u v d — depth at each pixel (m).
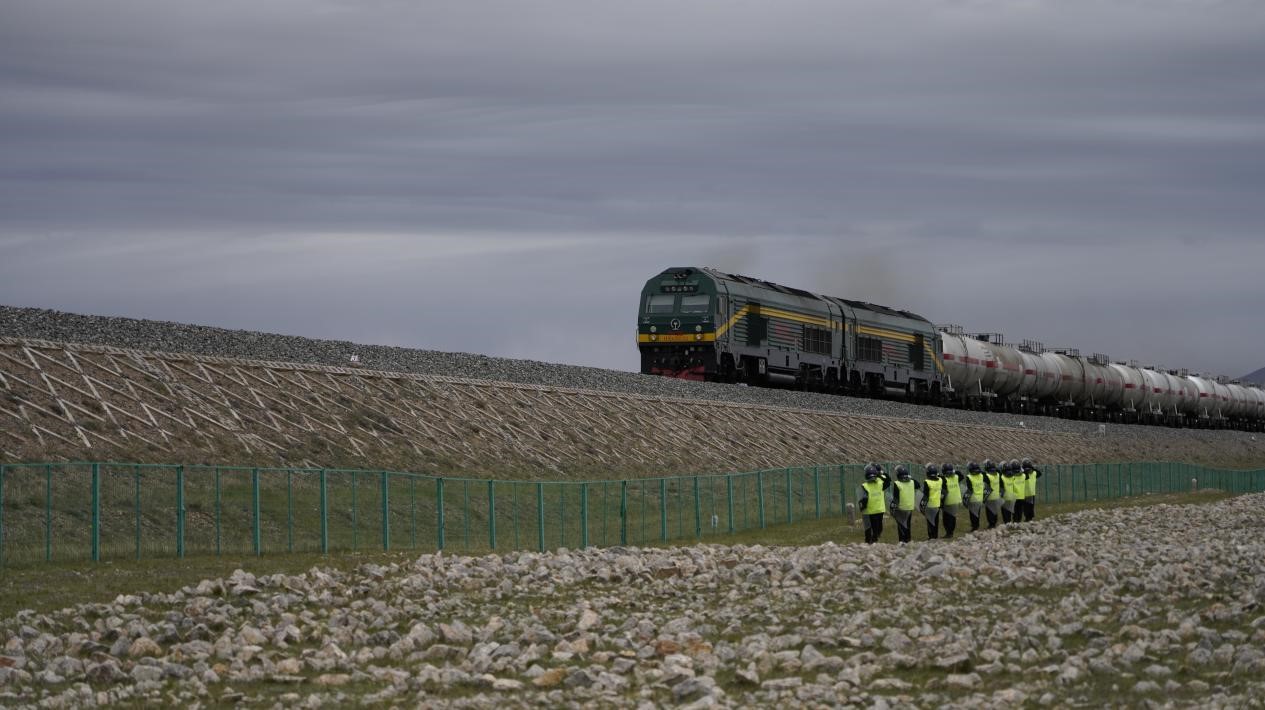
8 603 23.48
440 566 29.42
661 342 76.56
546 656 20.12
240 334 54.97
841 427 77.56
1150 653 18.81
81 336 46.84
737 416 71.06
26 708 16.47
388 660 19.97
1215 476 87.38
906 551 32.56
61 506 33.34
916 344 98.62
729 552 33.84
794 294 85.88
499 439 54.69
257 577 27.22
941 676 18.09
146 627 21.36
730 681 18.06
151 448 39.78
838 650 20.09
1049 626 21.45
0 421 37.66
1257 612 21.36
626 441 61.12
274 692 17.73
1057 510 58.03
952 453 82.50
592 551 34.12
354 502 33.97
